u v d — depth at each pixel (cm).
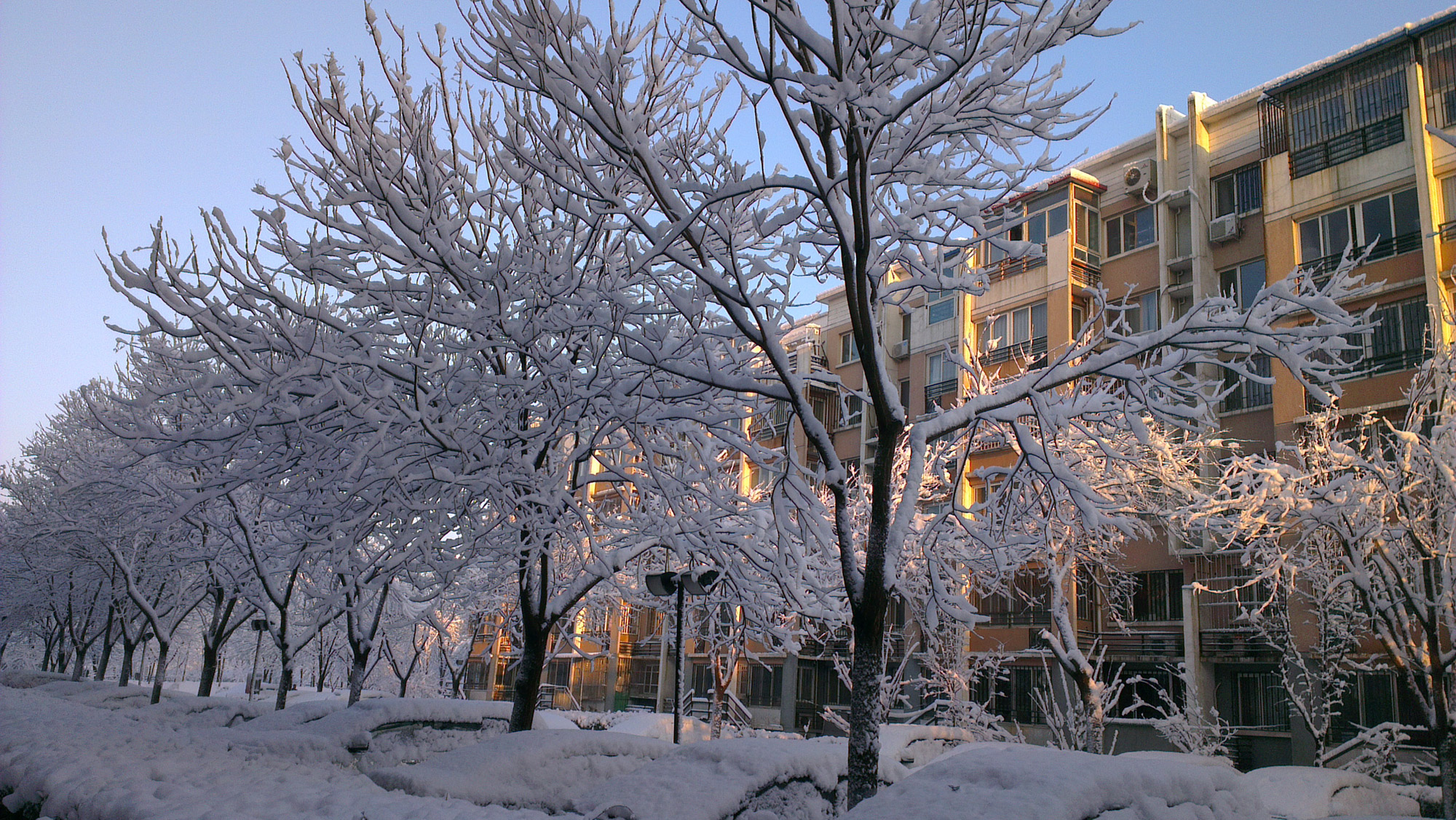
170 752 1053
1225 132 2653
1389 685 1962
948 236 966
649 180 909
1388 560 1478
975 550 1823
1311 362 946
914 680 2311
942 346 3247
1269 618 2086
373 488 1048
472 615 3089
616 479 1238
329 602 1084
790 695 3366
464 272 1046
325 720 1367
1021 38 832
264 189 1044
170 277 969
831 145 895
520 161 1038
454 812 698
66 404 2895
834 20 781
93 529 2442
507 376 1062
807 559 1606
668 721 2278
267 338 1018
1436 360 1582
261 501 1917
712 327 1009
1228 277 2589
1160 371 980
